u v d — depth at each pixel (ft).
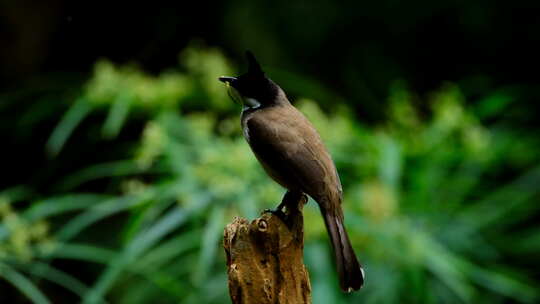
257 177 30.78
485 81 51.37
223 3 51.83
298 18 51.13
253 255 17.97
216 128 38.04
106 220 43.65
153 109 36.06
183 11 52.85
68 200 32.73
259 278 17.92
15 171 48.78
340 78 51.88
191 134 33.53
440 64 54.08
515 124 45.44
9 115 48.01
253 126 22.17
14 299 39.91
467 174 36.47
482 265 36.94
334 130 34.37
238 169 30.27
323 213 20.40
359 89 51.11
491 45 52.85
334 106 46.88
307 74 51.29
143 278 39.17
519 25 52.16
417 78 53.26
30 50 51.34
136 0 53.67
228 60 50.19
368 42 52.34
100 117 44.11
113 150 44.24
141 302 38.29
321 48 51.52
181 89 36.01
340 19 51.70
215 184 29.58
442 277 32.91
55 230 41.98
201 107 38.29
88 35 53.47
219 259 36.32
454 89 36.86
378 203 30.83
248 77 23.34
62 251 31.86
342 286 19.45
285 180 21.39
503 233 40.09
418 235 31.37
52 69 52.90
